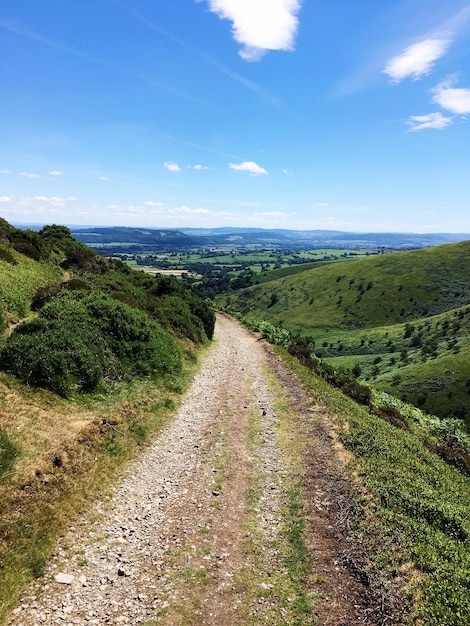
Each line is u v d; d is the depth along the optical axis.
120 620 7.39
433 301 186.25
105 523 10.20
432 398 99.00
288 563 9.05
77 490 10.77
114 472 12.34
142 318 24.50
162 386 20.31
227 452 14.88
